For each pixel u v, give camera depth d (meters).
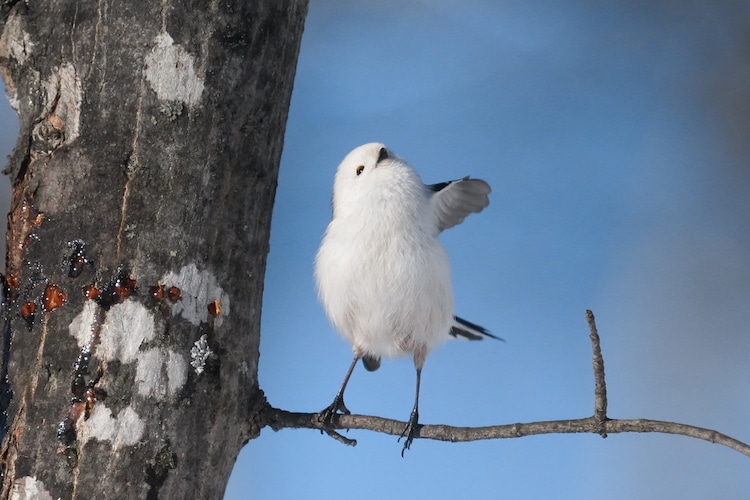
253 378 6.98
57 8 6.44
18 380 6.14
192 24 6.44
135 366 6.16
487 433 6.81
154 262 6.28
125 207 6.28
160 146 6.35
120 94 6.34
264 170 6.86
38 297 6.21
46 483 5.96
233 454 6.85
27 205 6.39
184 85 6.41
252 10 6.67
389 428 7.07
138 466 6.09
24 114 6.52
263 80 6.78
